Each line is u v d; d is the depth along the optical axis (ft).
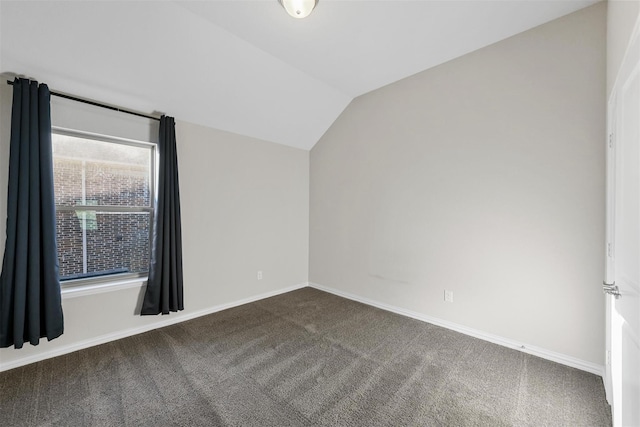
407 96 10.57
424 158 10.12
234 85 9.66
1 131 6.93
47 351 7.57
